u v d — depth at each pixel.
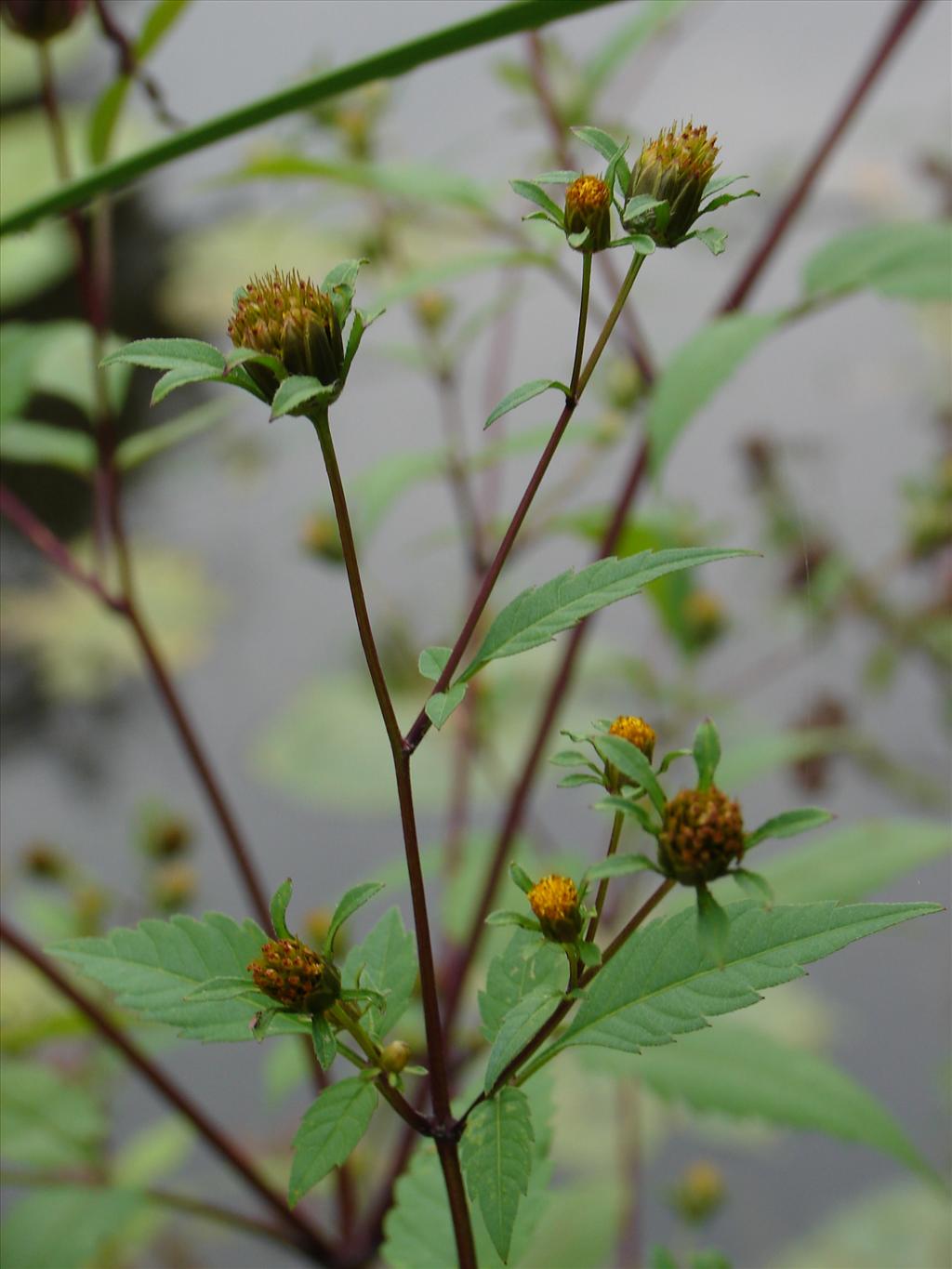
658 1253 0.48
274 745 1.44
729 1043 0.62
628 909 0.75
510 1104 0.42
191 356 0.41
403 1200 0.50
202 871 1.37
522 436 0.85
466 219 0.95
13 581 1.84
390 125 0.93
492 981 0.44
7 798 1.51
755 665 1.23
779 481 1.31
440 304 0.94
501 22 0.46
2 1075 0.68
